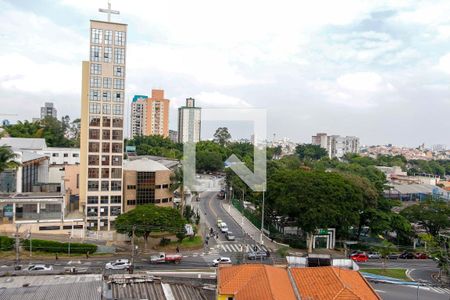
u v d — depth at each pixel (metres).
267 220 99.94
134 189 97.19
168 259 73.06
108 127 92.56
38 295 33.47
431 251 85.12
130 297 36.44
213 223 104.88
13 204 82.88
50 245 75.50
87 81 92.94
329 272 42.66
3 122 182.88
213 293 43.75
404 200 150.62
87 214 91.69
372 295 39.88
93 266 68.38
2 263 67.62
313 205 82.56
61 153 126.81
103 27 91.62
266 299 36.66
